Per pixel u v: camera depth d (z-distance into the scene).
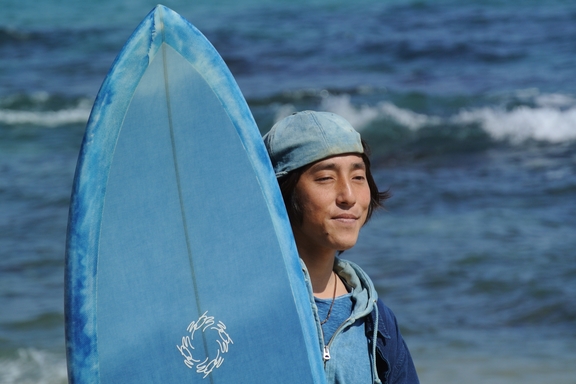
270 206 6.05
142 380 5.83
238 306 5.98
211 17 75.88
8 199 30.81
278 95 50.97
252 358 5.93
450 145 39.94
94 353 5.79
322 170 5.98
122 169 5.99
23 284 22.97
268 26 71.19
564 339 19.20
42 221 28.31
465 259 23.77
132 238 5.95
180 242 6.02
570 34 64.25
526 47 61.53
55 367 18.09
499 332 19.69
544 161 35.81
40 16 77.94
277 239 6.02
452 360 18.11
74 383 5.73
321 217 5.96
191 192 6.08
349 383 5.88
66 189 32.00
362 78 55.62
